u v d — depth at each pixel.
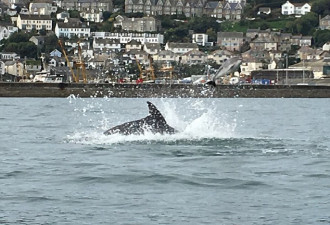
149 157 57.78
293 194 45.25
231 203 43.19
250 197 44.56
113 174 50.88
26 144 67.69
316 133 84.69
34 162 56.16
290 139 72.50
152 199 44.03
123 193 45.44
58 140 70.50
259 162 55.91
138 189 46.53
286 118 116.69
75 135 74.25
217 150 61.56
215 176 50.22
